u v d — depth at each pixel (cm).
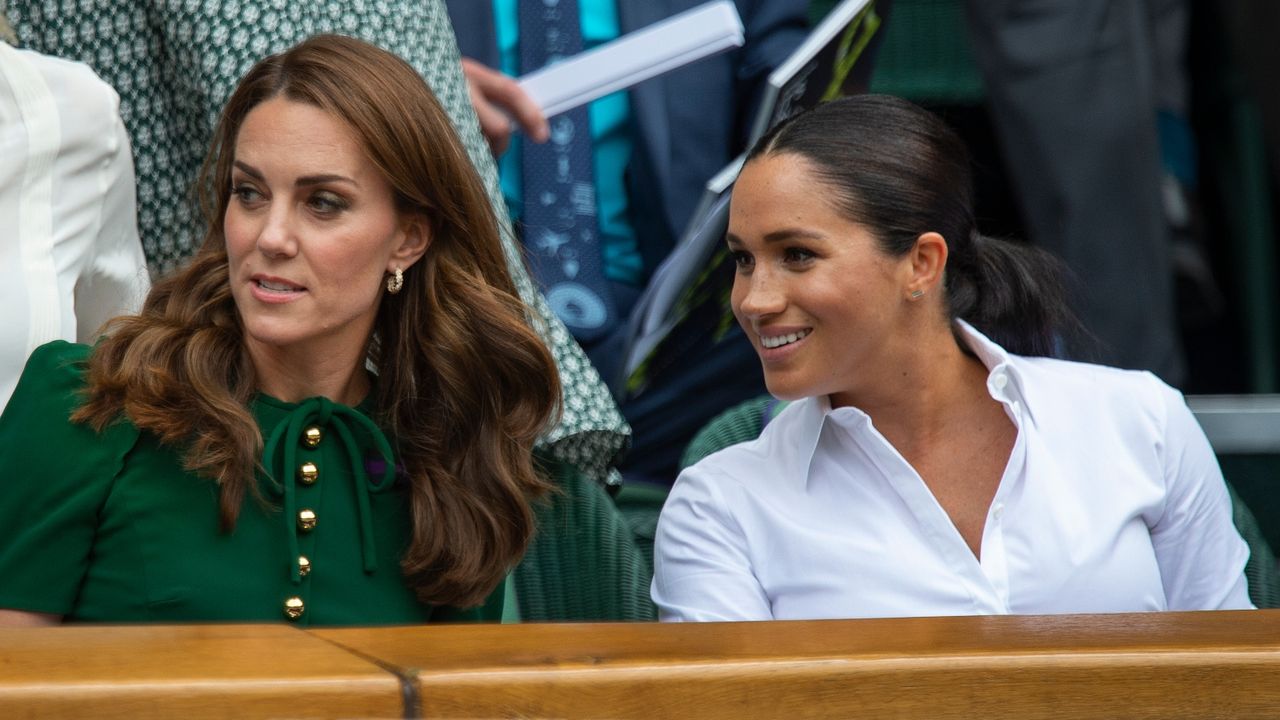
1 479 736
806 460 891
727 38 1145
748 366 1248
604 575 965
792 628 547
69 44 977
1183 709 516
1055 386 916
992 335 941
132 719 436
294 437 769
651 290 1145
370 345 838
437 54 1026
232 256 756
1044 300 948
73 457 735
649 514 1173
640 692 480
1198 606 929
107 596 735
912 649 513
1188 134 1686
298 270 748
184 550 741
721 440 1052
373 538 789
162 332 764
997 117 1554
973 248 918
